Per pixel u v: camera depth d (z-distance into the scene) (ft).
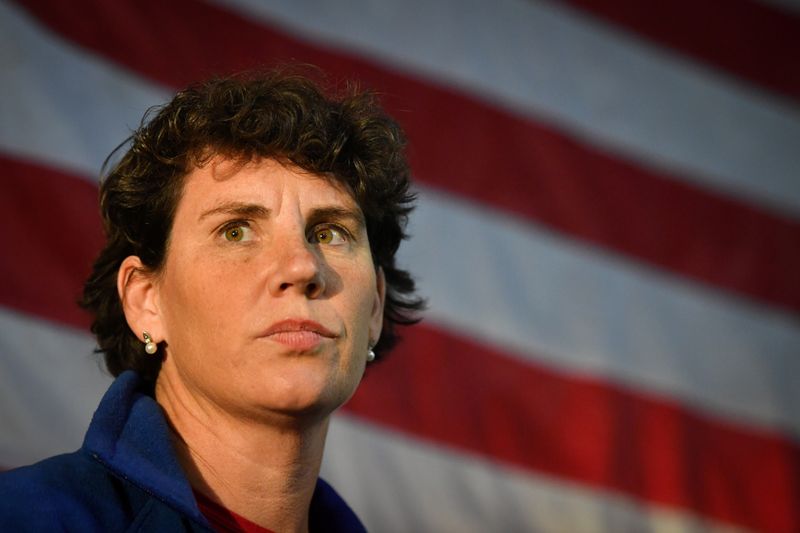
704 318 42.73
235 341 13.12
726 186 44.65
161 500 12.81
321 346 13.12
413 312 17.61
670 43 46.16
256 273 13.28
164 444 13.17
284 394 12.91
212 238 13.61
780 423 42.16
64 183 34.35
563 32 44.39
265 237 13.65
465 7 42.83
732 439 41.42
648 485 39.60
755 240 44.45
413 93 40.78
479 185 40.68
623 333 41.11
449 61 41.81
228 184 13.70
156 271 14.40
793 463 41.78
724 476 40.91
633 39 45.52
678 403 41.01
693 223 43.83
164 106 14.87
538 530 37.86
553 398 39.29
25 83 34.78
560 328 40.19
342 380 13.30
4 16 35.01
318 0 40.55
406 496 36.60
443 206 39.88
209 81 14.90
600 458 38.96
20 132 34.30
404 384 37.58
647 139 44.24
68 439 32.58
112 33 36.60
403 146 15.69
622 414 40.06
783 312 43.68
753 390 42.19
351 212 14.17
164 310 14.20
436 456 37.22
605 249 41.88
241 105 14.07
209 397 13.61
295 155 13.88
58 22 35.91
